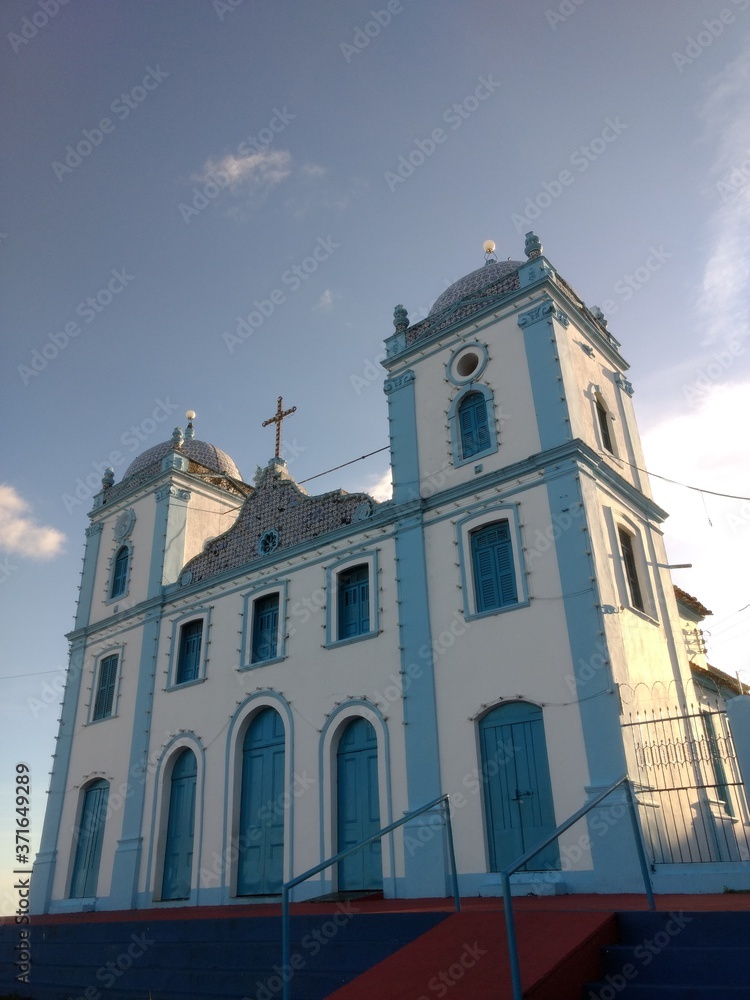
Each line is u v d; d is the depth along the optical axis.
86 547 23.38
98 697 20.28
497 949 7.42
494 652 12.96
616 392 16.72
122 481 23.52
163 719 18.06
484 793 12.34
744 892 9.52
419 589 14.34
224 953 10.09
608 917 7.62
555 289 15.09
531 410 14.28
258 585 17.42
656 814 11.12
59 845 18.98
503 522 13.88
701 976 6.67
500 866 11.78
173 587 19.69
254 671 16.59
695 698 14.45
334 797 14.24
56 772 20.06
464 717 12.92
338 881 13.66
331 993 7.76
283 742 15.70
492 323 15.59
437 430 15.59
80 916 15.48
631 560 14.66
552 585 12.72
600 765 11.24
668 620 14.67
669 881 10.11
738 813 14.48
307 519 17.20
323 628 15.67
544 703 12.09
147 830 17.14
